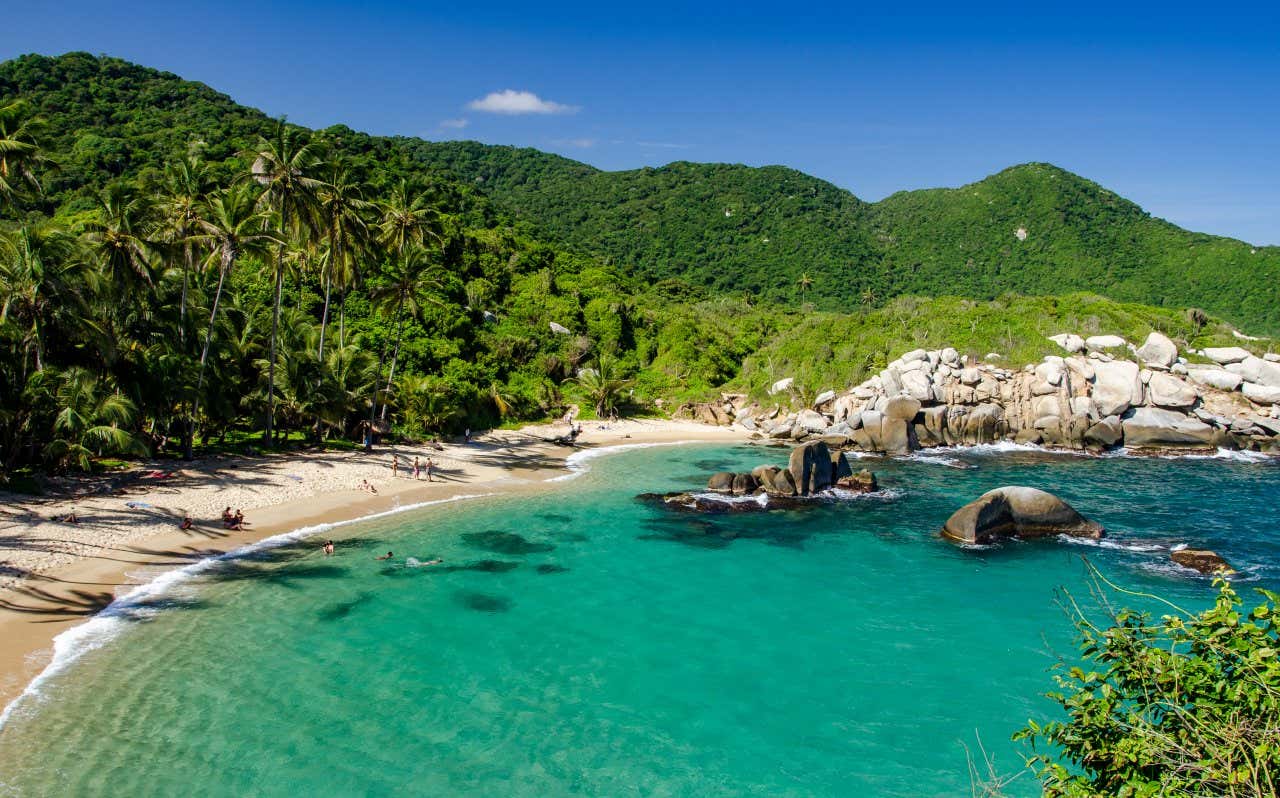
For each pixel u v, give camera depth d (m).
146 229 44.41
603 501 44.78
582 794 16.58
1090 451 64.94
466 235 103.31
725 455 63.75
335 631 24.42
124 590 26.45
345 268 53.69
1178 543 36.16
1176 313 82.88
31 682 19.84
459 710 19.86
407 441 59.56
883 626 26.06
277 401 51.94
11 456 35.56
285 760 17.17
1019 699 21.12
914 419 66.81
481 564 31.88
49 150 37.47
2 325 34.94
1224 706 7.02
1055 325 76.31
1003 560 33.50
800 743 18.86
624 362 92.81
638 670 22.52
